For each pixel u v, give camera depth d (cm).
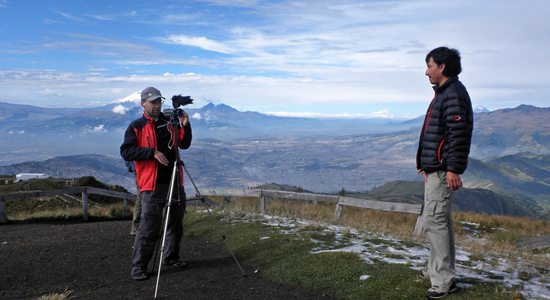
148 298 556
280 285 602
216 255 769
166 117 649
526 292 496
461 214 2094
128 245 864
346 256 658
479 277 558
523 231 1515
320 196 1287
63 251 815
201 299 552
